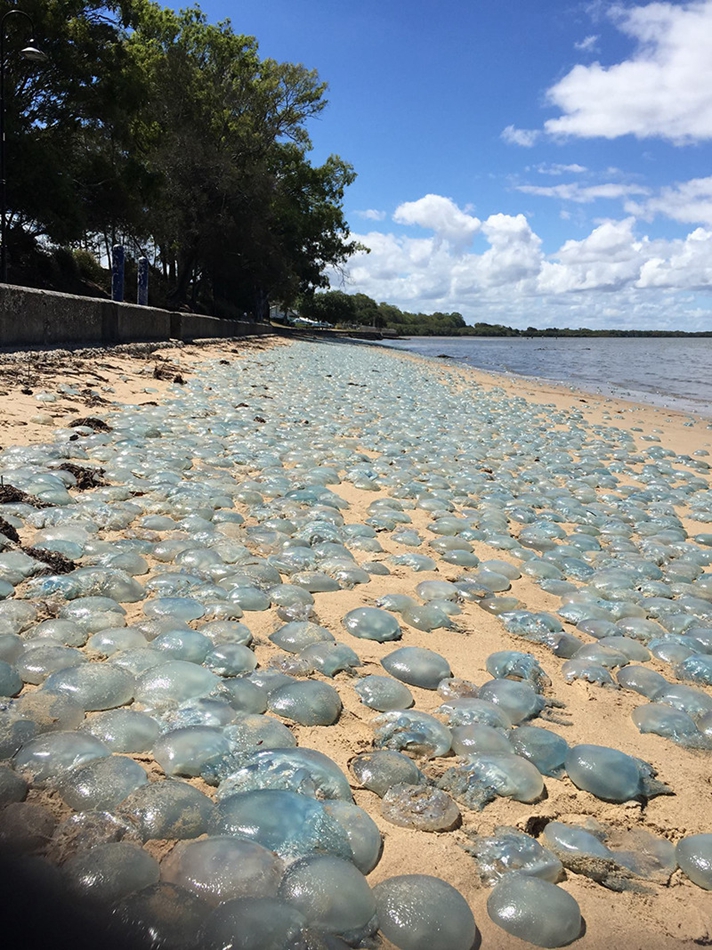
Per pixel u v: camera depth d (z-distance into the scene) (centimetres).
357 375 1936
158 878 169
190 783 209
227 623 308
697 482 797
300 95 4094
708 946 176
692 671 319
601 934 176
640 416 1510
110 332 1569
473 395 1670
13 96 2189
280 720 250
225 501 497
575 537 520
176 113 3450
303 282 5294
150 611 314
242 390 1238
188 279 3669
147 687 250
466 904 174
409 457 789
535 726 263
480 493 639
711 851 203
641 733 273
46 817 182
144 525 439
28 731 217
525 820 213
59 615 304
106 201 2566
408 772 224
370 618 332
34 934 149
